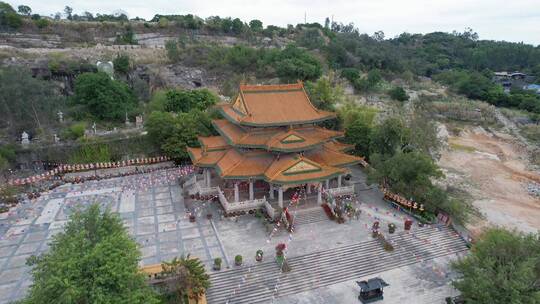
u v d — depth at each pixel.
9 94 75.94
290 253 47.44
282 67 125.75
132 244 33.59
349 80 144.50
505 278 34.75
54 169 72.50
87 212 35.94
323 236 51.31
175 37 162.62
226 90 118.88
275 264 45.41
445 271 46.72
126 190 68.00
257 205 57.38
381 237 50.69
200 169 72.31
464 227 56.84
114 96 93.38
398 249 49.94
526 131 133.25
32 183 69.31
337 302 40.97
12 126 78.12
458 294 42.53
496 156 112.81
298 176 53.91
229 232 52.41
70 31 145.62
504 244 38.00
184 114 80.44
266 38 184.88
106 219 36.28
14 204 61.50
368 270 46.22
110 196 65.31
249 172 54.94
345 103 106.81
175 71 126.00
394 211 59.22
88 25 151.50
